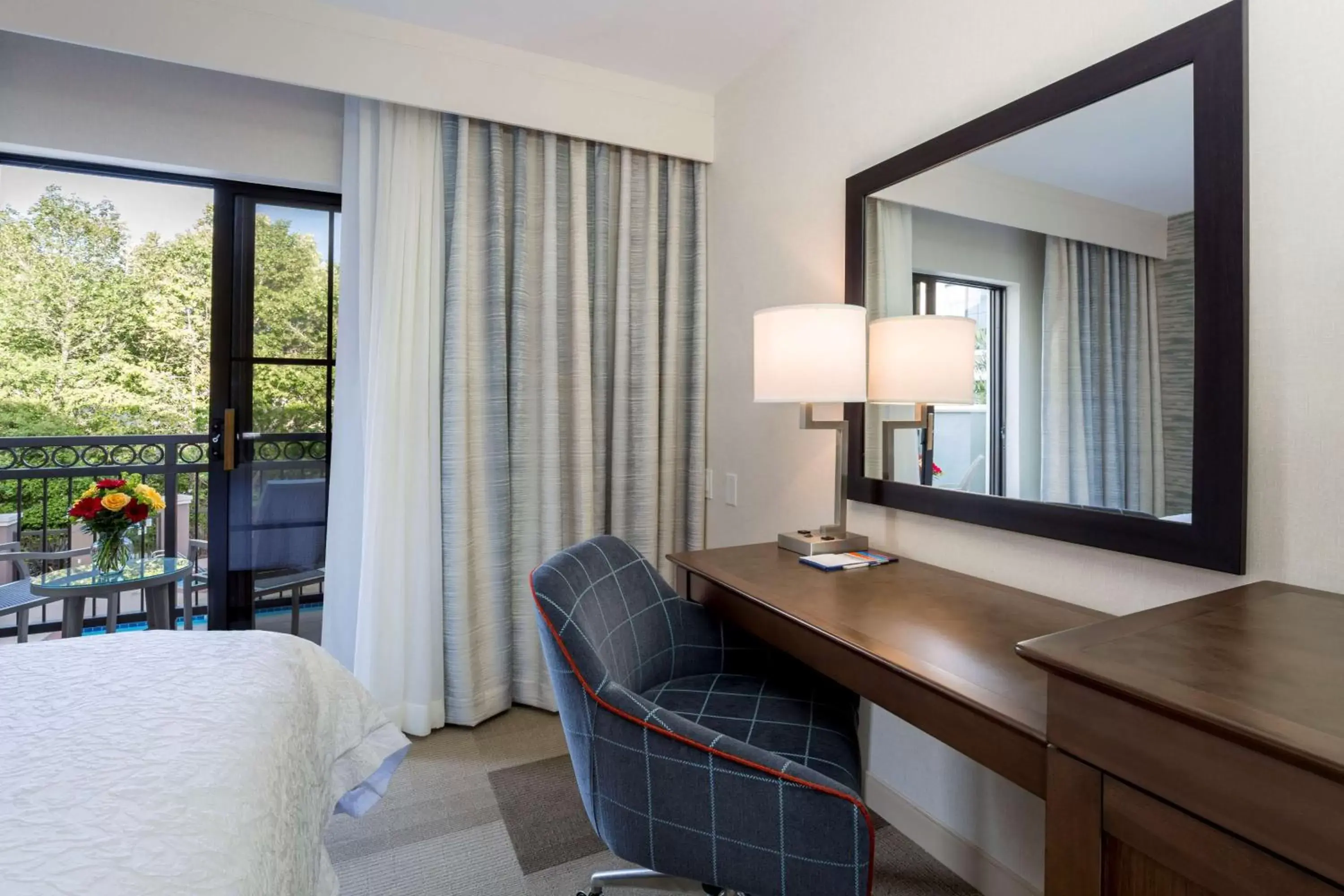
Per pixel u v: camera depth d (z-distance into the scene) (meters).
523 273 2.33
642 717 1.06
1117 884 0.65
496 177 2.28
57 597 2.10
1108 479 1.18
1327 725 0.53
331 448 2.46
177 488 2.95
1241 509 1.00
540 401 2.38
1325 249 0.93
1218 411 1.03
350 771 1.37
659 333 2.57
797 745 1.23
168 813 0.70
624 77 2.40
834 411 1.93
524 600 2.39
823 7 1.96
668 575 2.56
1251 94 1.01
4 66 2.00
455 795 1.88
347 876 1.54
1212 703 0.57
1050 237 1.29
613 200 2.50
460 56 2.16
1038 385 1.30
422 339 2.23
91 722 0.89
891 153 1.71
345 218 2.25
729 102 2.46
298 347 2.42
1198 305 1.05
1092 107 1.21
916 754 1.71
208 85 2.19
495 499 2.31
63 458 2.78
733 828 0.98
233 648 1.22
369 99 2.14
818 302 1.98
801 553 1.71
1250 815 0.53
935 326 1.55
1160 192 1.11
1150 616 0.83
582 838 1.69
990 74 1.44
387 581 2.18
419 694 2.21
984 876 1.52
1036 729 0.77
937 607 1.26
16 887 0.56
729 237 2.45
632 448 2.50
